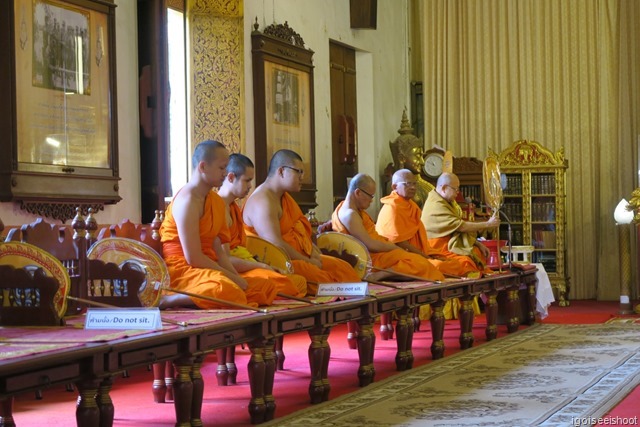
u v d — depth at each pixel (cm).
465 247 1103
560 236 1561
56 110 903
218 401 693
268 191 823
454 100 1698
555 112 1648
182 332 507
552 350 922
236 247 756
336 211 975
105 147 965
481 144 1684
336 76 1523
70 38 923
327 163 1464
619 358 853
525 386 709
